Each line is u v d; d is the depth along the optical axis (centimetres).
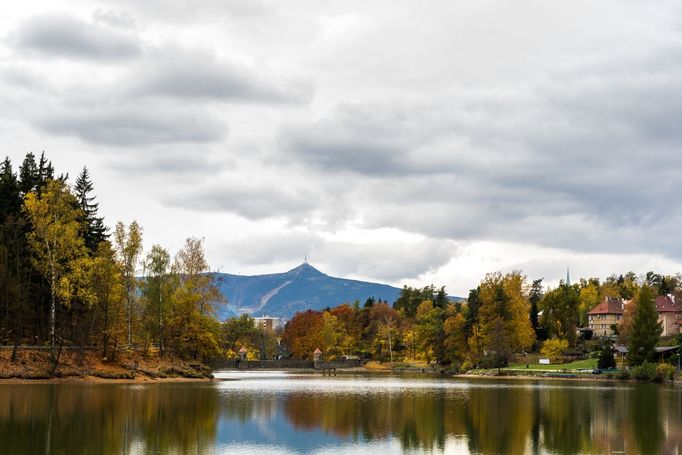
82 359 10281
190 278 12825
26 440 4431
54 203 9850
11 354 9594
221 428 5325
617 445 4828
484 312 18325
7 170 11400
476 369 17662
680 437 5216
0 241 9944
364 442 4838
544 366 17725
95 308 10719
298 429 5422
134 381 10412
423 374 18612
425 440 4959
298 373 19175
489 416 6488
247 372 19900
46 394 7400
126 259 11550
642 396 9231
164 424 5369
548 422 6062
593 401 8325
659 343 17275
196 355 13375
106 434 4769
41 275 10519
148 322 11906
